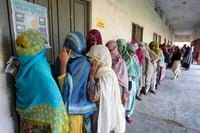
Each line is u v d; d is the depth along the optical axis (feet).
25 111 2.89
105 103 3.46
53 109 2.69
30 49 2.77
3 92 3.29
